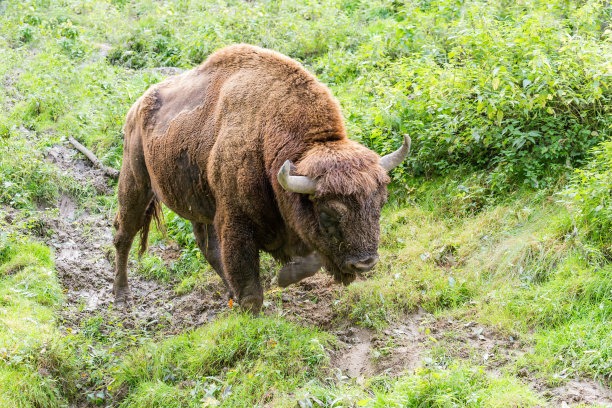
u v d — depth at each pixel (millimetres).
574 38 13203
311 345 9297
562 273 9875
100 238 14242
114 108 17188
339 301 10688
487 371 8555
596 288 9281
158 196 11852
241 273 9992
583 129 12031
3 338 10125
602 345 8312
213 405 8648
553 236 10570
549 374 8266
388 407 7871
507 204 11852
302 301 11109
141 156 11930
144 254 13594
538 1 15531
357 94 15648
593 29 14305
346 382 8891
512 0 16750
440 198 12672
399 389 8203
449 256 11445
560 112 12430
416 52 16812
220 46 19328
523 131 12633
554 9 14508
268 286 11883
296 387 8773
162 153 11164
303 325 10203
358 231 8539
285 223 9750
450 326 9719
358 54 17844
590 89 11883
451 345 9172
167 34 21359
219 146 10062
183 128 10820
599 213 10047
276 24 20281
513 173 12219
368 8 21484
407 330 9875
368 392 8617
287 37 19906
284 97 9664
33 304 11539
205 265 12914
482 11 15219
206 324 10898
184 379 9625
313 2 21281
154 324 11555
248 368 9250
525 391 7910
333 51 18531
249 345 9477
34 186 15016
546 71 11688
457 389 8055
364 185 8461
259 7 21172
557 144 11891
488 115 12148
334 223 8656
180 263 13148
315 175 8586
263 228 9953
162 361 9852
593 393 7836
